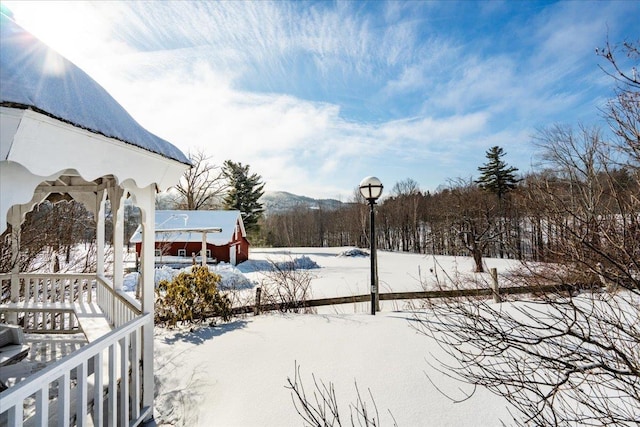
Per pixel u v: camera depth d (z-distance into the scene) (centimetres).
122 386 268
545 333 333
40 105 160
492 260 1677
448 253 2464
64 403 196
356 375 384
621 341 215
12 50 179
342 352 450
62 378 195
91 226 973
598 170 246
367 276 1486
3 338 363
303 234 5075
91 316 473
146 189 317
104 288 495
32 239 702
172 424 325
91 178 211
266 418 316
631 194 215
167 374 419
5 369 346
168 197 3083
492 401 318
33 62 188
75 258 938
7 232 669
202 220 2122
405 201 3956
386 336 498
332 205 5378
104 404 299
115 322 421
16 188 177
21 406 164
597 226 214
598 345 203
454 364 392
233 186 3766
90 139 205
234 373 405
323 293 1082
